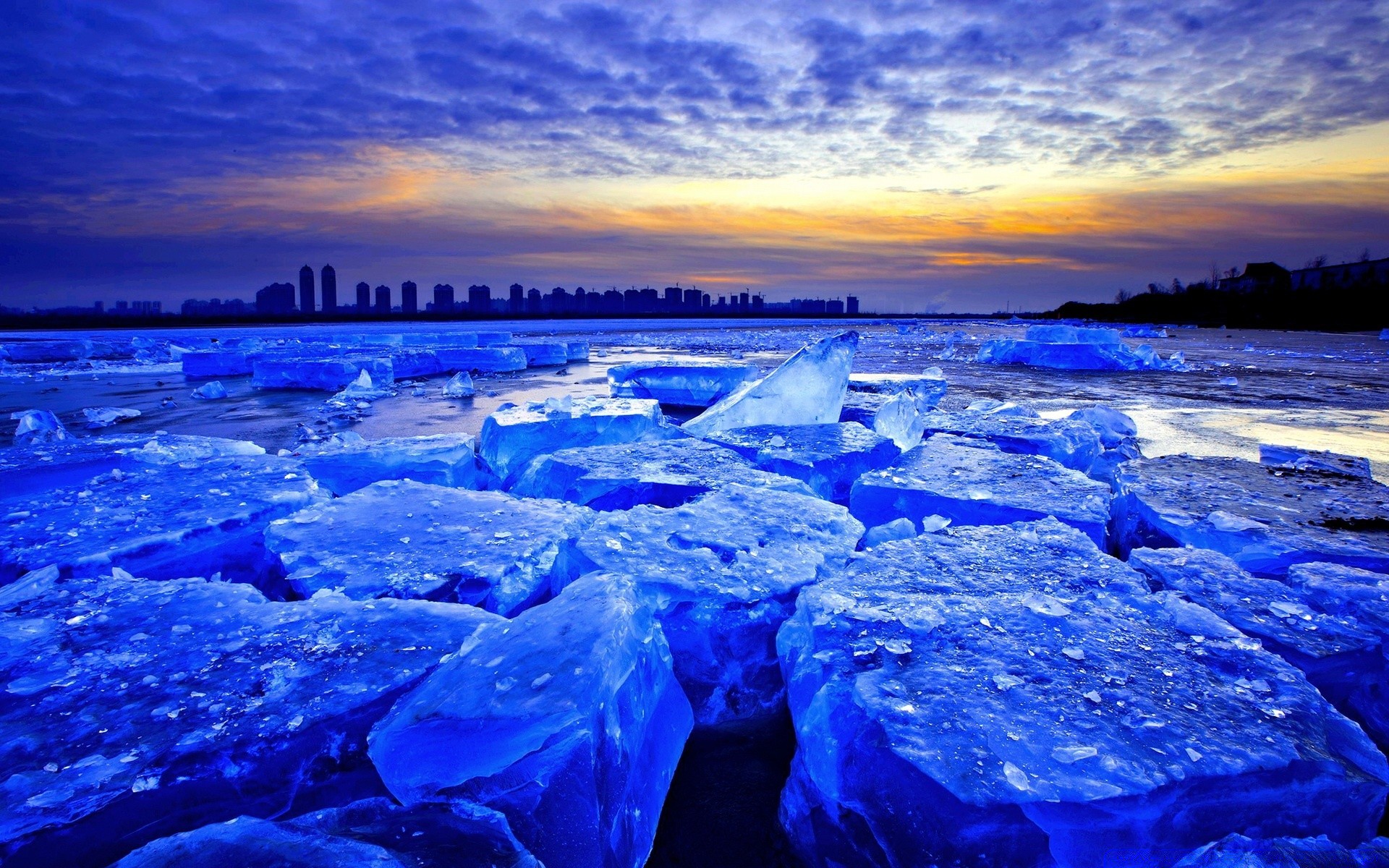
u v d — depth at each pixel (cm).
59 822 153
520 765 164
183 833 146
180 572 334
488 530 345
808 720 193
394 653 218
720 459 481
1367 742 173
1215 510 358
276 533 340
